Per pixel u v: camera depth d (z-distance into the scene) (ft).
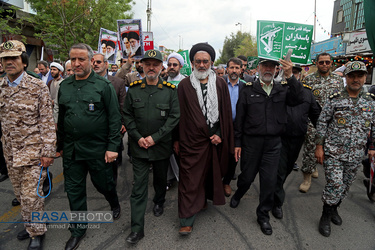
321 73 12.15
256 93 8.36
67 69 13.01
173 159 11.43
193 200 8.14
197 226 8.73
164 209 9.87
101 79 7.50
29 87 7.08
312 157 11.05
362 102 8.04
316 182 12.55
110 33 16.25
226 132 8.64
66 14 34.73
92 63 11.15
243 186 9.25
